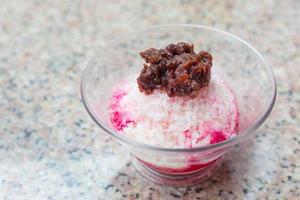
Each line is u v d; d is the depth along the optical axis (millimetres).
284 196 264
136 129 261
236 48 314
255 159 284
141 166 284
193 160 252
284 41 372
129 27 398
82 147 297
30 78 351
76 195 269
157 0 428
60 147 297
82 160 289
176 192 268
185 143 255
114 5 426
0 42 388
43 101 330
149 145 237
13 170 285
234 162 283
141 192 269
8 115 321
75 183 275
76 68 358
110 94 297
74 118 317
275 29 385
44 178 279
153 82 261
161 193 268
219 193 267
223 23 396
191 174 277
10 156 293
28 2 436
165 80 259
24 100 332
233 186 270
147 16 410
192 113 257
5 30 402
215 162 282
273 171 277
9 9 427
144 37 323
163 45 325
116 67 314
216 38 319
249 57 305
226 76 311
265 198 263
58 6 428
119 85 305
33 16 417
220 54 321
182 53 273
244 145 292
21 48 381
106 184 274
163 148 234
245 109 284
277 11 406
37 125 312
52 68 359
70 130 308
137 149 246
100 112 272
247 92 295
